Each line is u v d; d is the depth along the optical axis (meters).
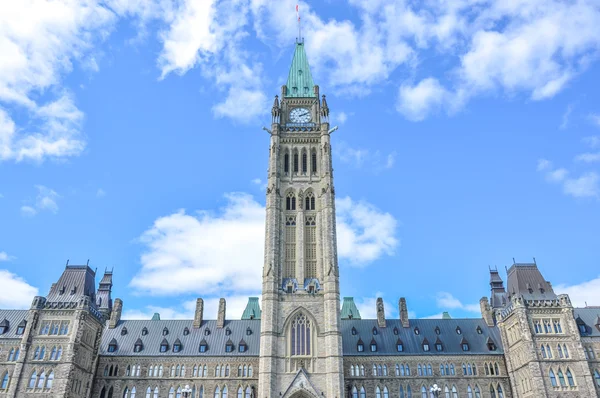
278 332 87.88
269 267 92.75
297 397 82.69
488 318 112.00
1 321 95.94
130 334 109.19
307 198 103.38
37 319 86.81
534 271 96.62
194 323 111.81
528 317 88.88
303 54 126.12
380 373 101.19
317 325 88.25
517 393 93.25
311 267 95.69
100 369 100.81
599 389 87.56
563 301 89.44
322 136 108.62
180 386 99.88
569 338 86.50
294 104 115.19
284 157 108.19
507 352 97.88
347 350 104.25
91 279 96.94
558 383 83.00
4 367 88.81
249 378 100.12
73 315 87.75
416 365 101.94
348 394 99.00
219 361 102.31
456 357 102.56
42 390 81.31
